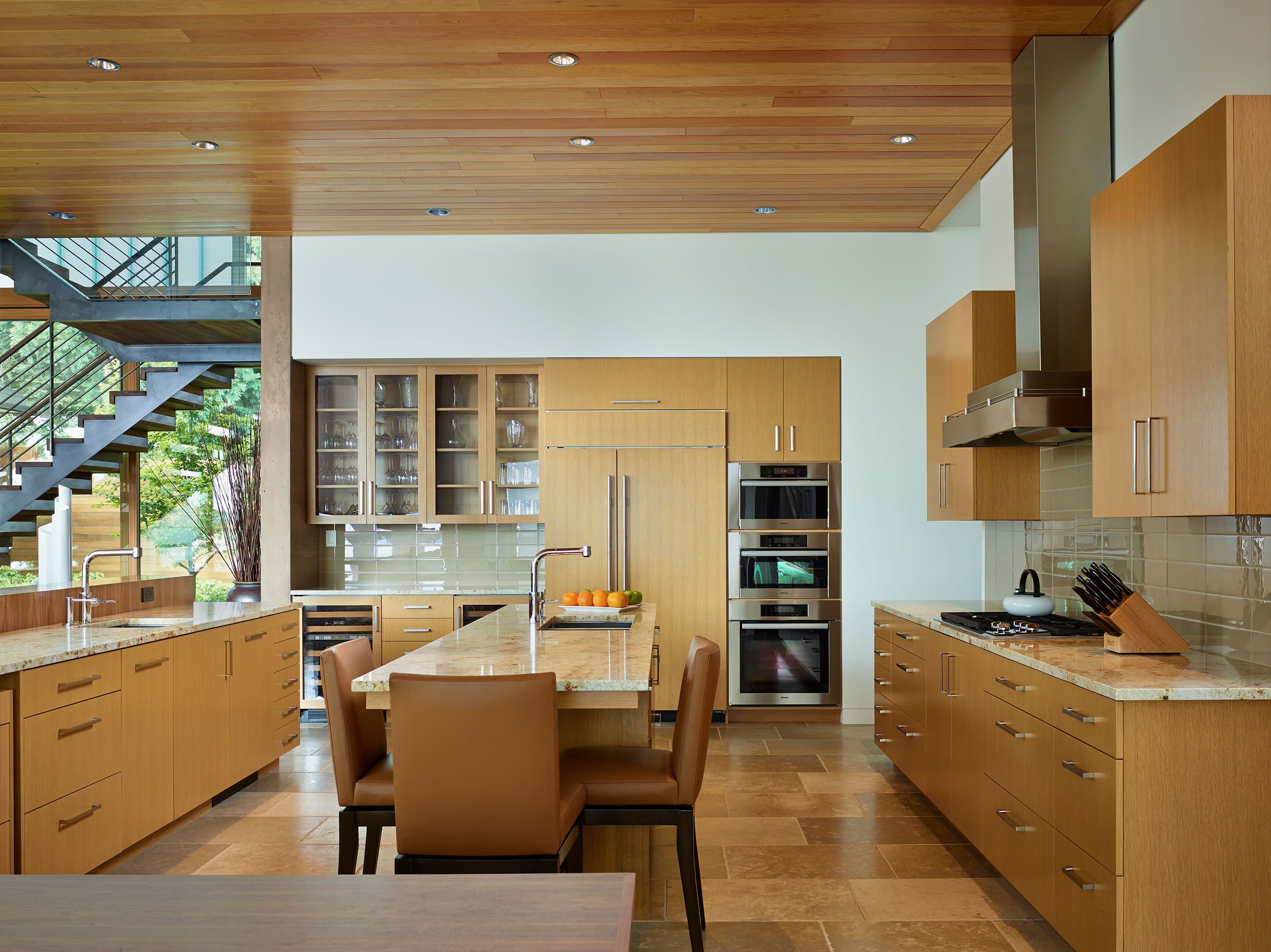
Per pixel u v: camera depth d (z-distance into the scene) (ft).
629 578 19.76
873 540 19.80
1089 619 12.35
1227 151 7.25
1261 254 7.25
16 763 9.21
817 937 9.64
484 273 19.95
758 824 13.26
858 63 11.86
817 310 19.86
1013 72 12.05
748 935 9.70
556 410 19.88
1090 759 7.93
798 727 19.36
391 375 20.59
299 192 16.71
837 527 19.84
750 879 11.23
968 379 14.05
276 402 19.88
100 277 20.08
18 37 10.94
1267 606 8.70
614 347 19.85
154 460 30.73
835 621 19.81
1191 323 7.78
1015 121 12.01
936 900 10.61
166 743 12.14
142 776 11.52
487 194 16.97
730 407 19.83
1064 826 8.49
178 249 20.22
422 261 19.99
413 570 21.70
